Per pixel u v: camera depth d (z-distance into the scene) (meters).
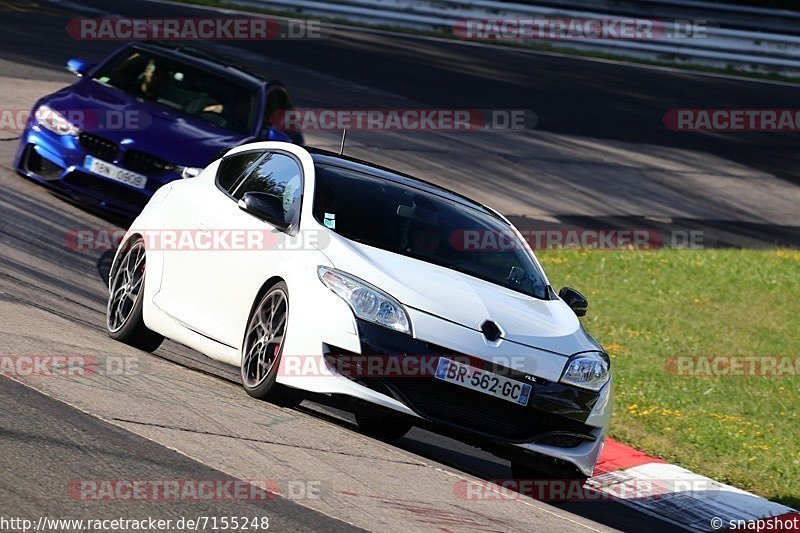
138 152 40.09
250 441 19.22
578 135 78.75
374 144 67.06
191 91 44.38
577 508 23.98
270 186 25.69
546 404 21.78
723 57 102.50
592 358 22.89
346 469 18.92
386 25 98.62
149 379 22.41
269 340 22.55
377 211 24.62
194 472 16.86
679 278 54.91
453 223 25.61
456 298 22.33
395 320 21.31
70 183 40.41
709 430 33.19
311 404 27.52
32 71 64.62
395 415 21.06
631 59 101.88
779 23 102.50
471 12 99.50
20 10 80.75
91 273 35.25
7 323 24.77
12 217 38.19
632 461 29.42
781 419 36.41
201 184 27.81
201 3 94.00
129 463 16.67
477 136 73.50
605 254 56.91
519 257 26.17
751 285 55.69
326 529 15.53
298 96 73.00
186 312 25.36
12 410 18.00
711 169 78.81
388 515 16.88
